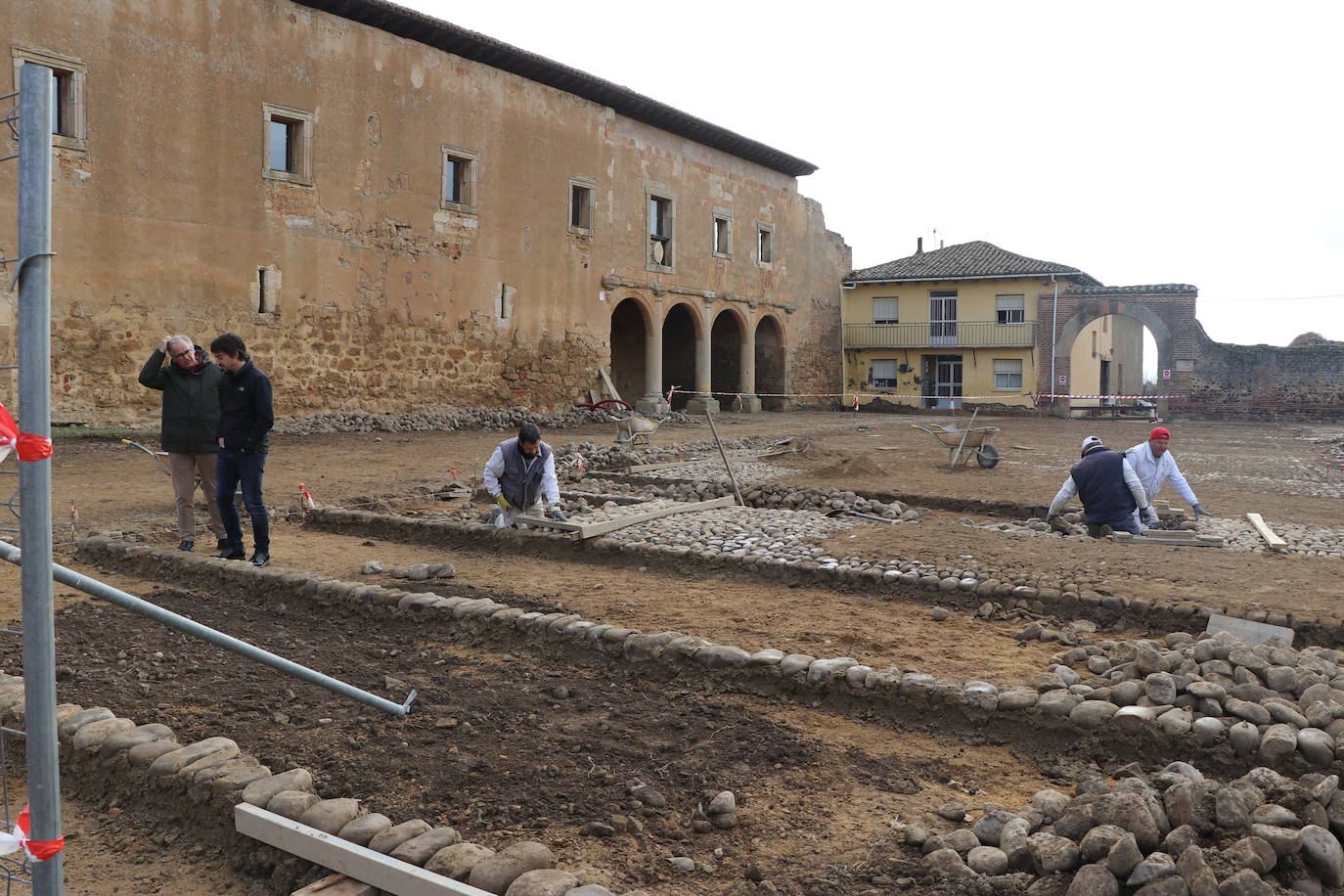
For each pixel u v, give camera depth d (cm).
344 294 2302
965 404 4141
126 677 509
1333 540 912
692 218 3447
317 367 2245
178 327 1967
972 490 1300
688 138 3416
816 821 379
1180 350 3719
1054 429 2944
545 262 2842
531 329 2809
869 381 4366
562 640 594
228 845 354
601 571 838
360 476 1423
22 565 222
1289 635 583
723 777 416
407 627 650
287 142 2209
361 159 2322
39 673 224
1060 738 464
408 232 2442
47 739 227
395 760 417
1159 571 748
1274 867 323
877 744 471
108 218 1848
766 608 701
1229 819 342
